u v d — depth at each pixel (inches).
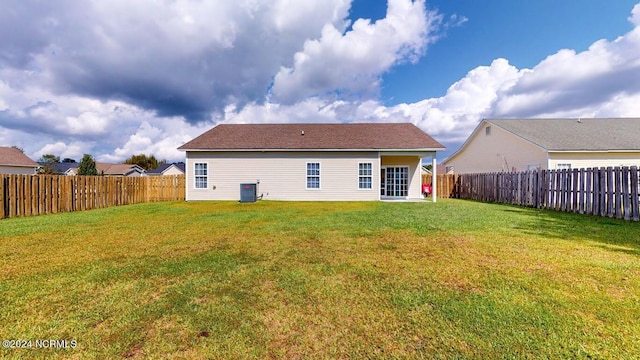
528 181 447.2
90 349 82.0
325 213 368.2
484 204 489.4
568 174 370.6
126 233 243.8
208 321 96.6
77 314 102.0
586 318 95.7
